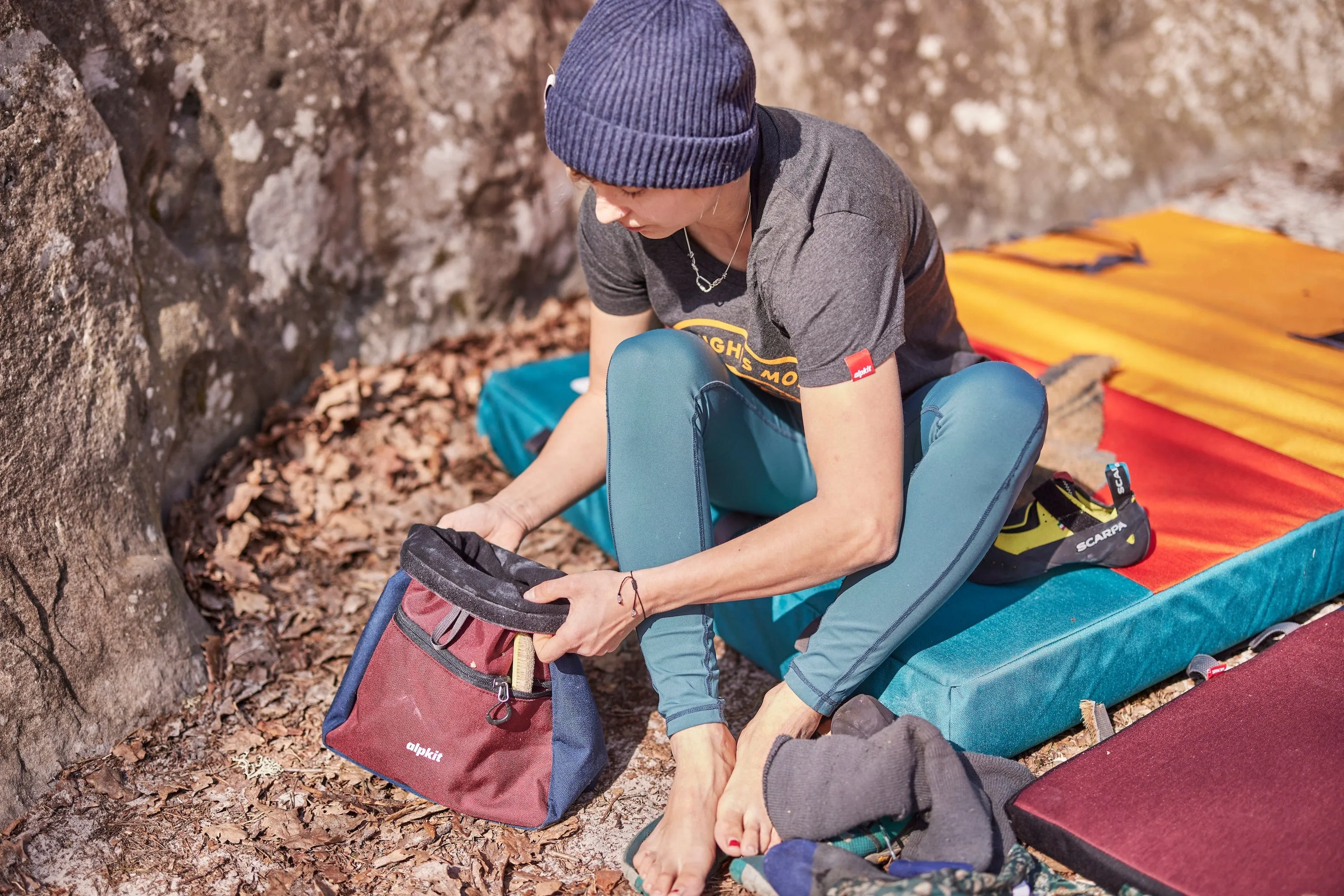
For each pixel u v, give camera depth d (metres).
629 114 1.60
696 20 1.61
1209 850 1.70
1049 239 4.12
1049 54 4.50
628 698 2.41
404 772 2.08
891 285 1.78
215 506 2.88
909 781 1.82
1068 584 2.23
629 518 1.95
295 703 2.41
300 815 2.10
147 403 2.66
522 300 3.86
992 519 1.89
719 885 1.90
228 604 2.66
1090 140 4.55
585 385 3.05
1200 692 2.02
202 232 3.02
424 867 1.98
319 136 3.20
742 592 1.86
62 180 2.40
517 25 3.61
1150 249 3.98
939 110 4.40
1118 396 2.96
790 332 1.79
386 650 2.07
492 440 3.13
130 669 2.32
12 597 2.15
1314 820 1.74
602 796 2.15
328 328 3.40
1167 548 2.33
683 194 1.70
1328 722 1.92
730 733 1.97
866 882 1.70
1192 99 4.68
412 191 3.47
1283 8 4.66
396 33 3.35
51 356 2.35
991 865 1.78
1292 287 3.61
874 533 1.79
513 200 3.69
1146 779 1.84
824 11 4.25
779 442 2.16
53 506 2.29
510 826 2.06
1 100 2.29
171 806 2.12
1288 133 4.77
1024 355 3.21
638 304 2.21
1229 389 2.95
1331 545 2.42
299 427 3.20
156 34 2.80
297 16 3.12
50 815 2.07
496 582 1.95
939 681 1.99
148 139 2.81
